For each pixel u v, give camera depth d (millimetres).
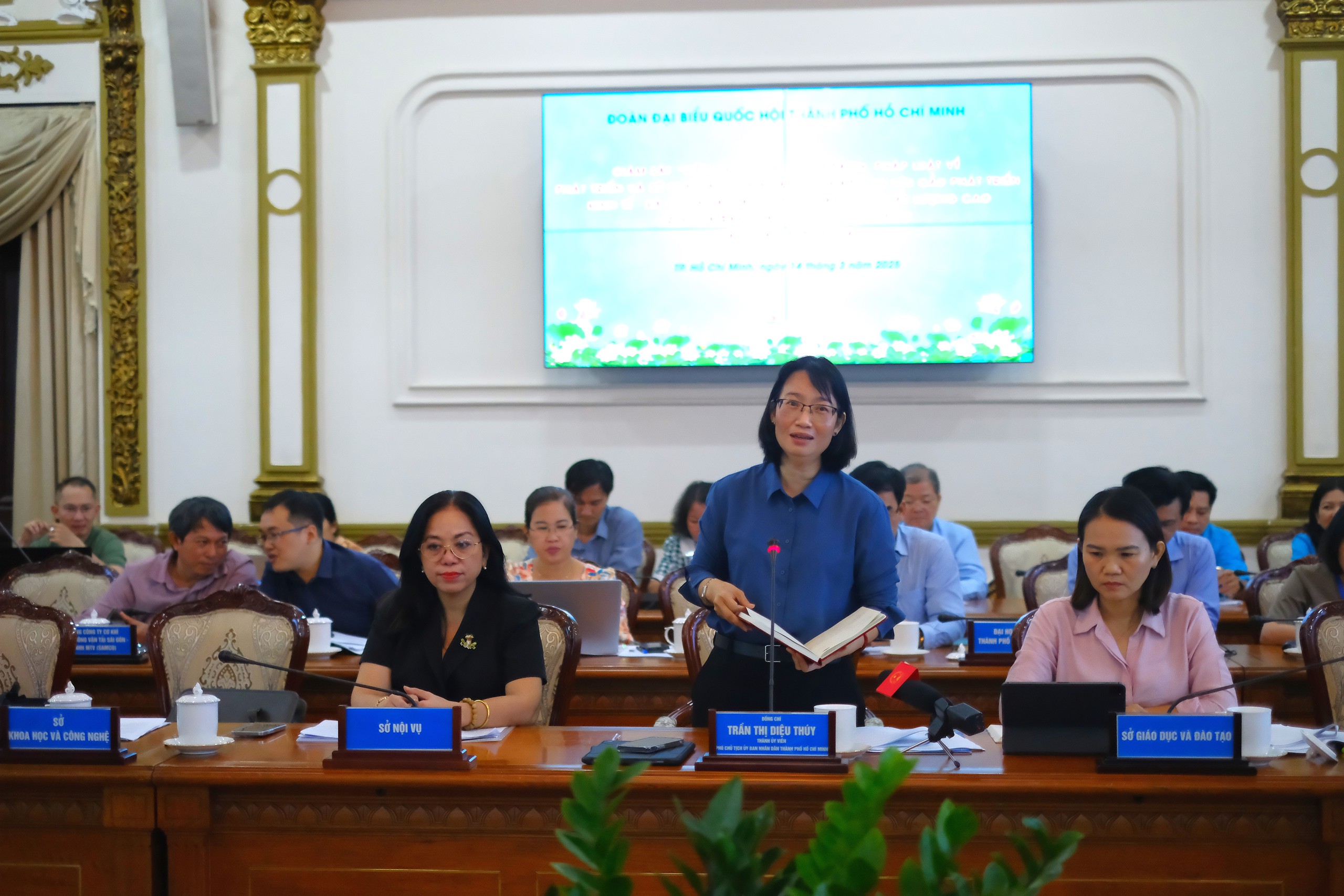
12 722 1936
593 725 3105
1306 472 5605
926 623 3658
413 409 5977
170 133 6020
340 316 5980
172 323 6035
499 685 2389
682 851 1796
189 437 6035
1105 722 1937
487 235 5965
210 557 3527
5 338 6164
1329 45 5570
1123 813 1765
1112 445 5766
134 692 3266
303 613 3408
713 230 5777
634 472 5910
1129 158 5754
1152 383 5723
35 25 6031
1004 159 5660
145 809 1872
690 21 5836
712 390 5883
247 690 2410
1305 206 5617
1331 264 5609
